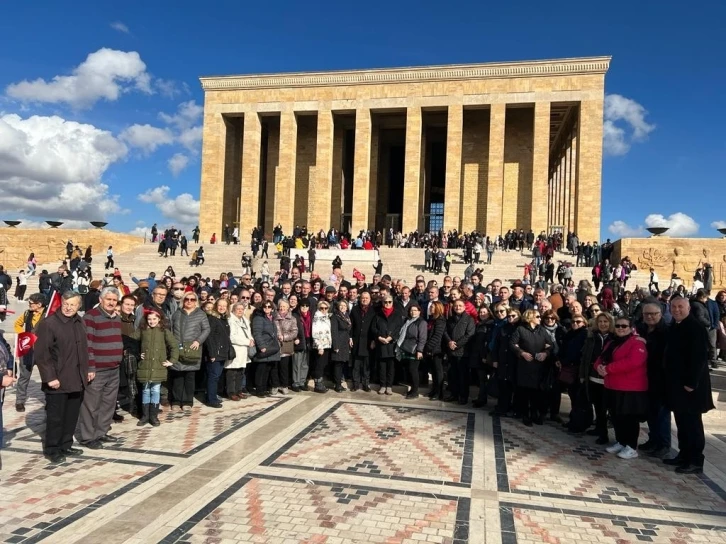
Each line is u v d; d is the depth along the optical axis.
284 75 48.75
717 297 16.41
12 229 40.12
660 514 6.09
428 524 5.56
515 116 49.06
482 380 11.20
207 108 50.41
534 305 12.23
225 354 10.48
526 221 48.28
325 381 13.45
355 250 35.81
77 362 7.26
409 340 11.57
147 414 9.07
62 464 7.02
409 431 8.99
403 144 55.41
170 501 5.88
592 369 8.96
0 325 19.47
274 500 6.00
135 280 15.58
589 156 43.53
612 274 27.47
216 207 49.94
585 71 43.78
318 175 48.25
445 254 34.28
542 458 7.91
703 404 7.58
